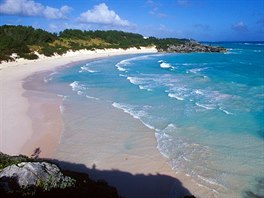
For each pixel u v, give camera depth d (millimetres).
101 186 10516
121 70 53000
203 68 54094
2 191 7883
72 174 11703
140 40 125562
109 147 17578
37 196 8016
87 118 23156
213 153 16297
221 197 12430
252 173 14094
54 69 55125
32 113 24484
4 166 10844
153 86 35531
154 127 20688
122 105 26750
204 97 28906
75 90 34094
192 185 13352
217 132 19359
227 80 38938
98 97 30250
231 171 14359
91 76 45438
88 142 18375
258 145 17125
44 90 34250
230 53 104375
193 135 19016
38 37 84750
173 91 32188
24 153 16750
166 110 24719
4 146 17672
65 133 19891
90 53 91062
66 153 16844
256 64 59938
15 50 64438
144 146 17562
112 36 119375
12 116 23562
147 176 14258
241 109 24297
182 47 114438
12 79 42125
